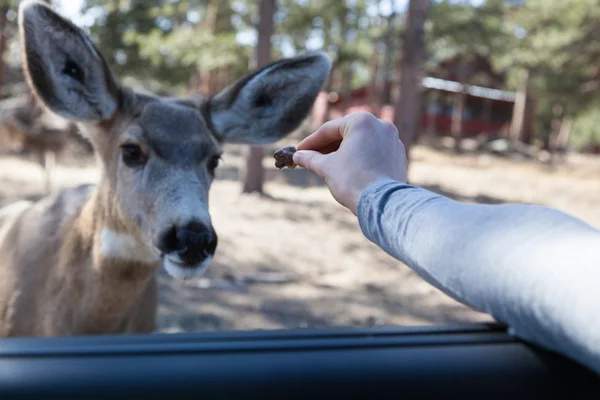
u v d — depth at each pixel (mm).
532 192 16922
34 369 942
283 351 997
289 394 958
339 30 28219
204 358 974
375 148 1218
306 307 6680
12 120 12070
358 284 7633
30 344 985
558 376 1002
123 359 961
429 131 39125
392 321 6438
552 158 31125
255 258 8320
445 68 38375
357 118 1270
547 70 30016
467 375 998
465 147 31547
